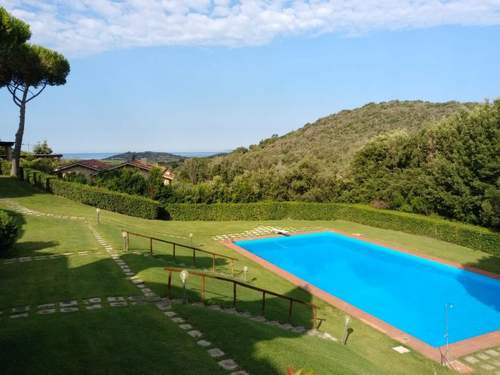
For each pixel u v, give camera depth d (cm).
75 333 781
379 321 1386
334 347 975
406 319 1497
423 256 2327
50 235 1912
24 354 686
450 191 2969
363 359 950
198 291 1257
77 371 634
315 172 4119
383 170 3656
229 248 2386
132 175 3394
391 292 1828
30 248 1653
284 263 2314
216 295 1270
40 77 3516
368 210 3403
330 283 1945
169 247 2033
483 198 2669
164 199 3372
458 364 1075
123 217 2822
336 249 2689
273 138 9950
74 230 2059
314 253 2573
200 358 708
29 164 4028
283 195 3981
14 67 3219
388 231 3141
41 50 3353
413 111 8125
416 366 1030
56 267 1372
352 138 7562
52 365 651
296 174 4003
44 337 758
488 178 2689
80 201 3116
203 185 3606
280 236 2870
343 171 4441
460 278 2072
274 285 1664
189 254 1950
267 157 7462
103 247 1717
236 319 958
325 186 3953
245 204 3522
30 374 621
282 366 721
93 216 2589
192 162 6212
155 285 1211
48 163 4241
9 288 1138
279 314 1238
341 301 1583
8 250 1570
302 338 959
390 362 1031
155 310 954
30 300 1048
